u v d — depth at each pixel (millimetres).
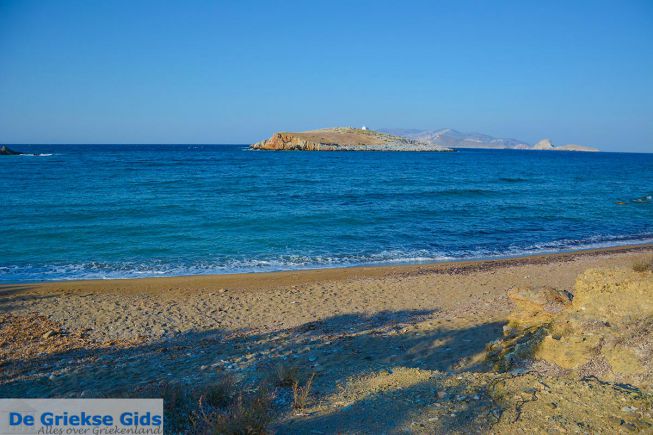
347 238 20406
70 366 7391
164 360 7637
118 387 6250
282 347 8141
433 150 160250
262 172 57438
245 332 9375
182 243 18625
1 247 17375
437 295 12234
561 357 5645
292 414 4879
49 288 12719
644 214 28562
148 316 10469
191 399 5223
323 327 9594
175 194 32906
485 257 17953
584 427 4082
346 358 7344
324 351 7746
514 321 7609
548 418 4281
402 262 16844
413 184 44438
